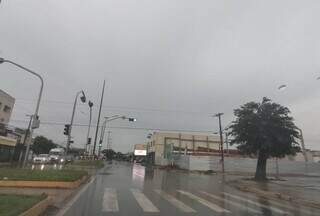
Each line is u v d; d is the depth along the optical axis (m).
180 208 13.41
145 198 16.36
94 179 28.08
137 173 42.34
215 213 12.56
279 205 16.58
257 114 38.34
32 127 29.52
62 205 13.19
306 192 23.45
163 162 97.31
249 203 16.58
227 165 71.56
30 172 22.38
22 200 11.09
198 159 71.38
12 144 53.19
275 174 65.06
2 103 65.31
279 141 37.16
